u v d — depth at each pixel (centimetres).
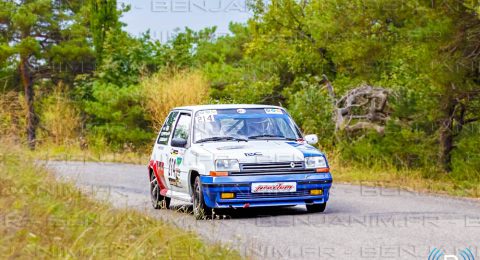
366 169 4316
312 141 2578
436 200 2833
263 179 2328
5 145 2467
